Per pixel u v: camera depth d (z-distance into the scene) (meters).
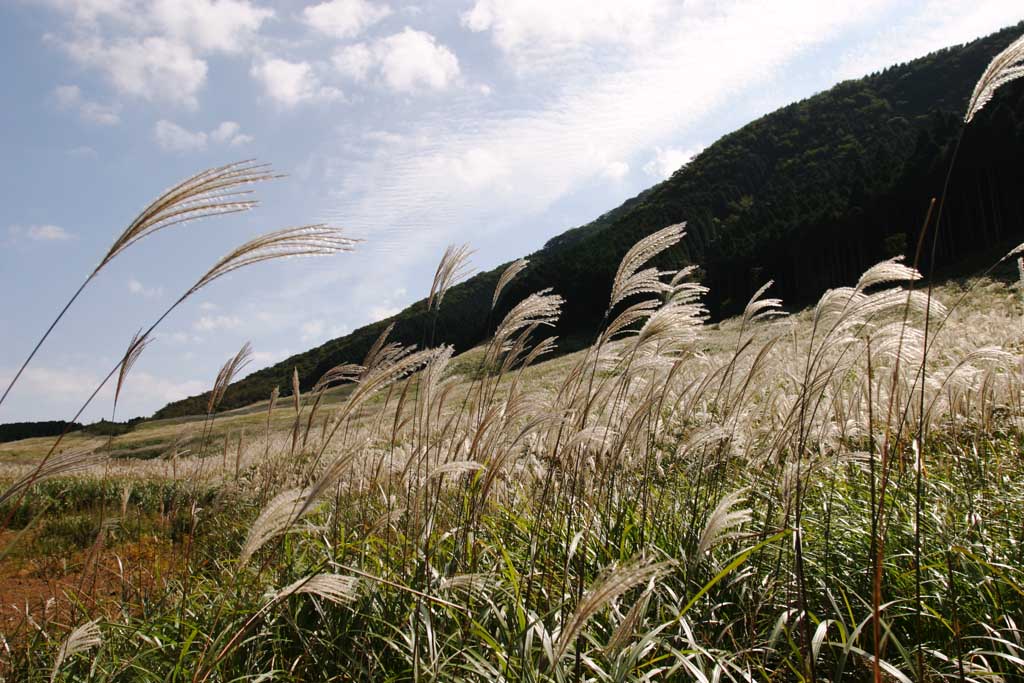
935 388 5.00
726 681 2.96
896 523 4.14
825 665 3.14
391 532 4.27
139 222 2.15
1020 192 47.09
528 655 2.86
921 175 55.06
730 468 5.40
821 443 4.69
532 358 4.14
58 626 4.43
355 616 3.52
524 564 3.89
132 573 5.54
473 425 4.22
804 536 4.18
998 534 4.19
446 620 3.43
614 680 2.68
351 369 4.36
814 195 79.69
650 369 4.43
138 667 3.33
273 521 1.99
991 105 53.22
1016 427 6.08
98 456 2.80
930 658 3.10
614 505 4.59
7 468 17.48
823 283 63.50
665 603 3.38
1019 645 2.97
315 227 2.18
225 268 2.21
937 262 52.50
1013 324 11.41
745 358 5.28
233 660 3.30
